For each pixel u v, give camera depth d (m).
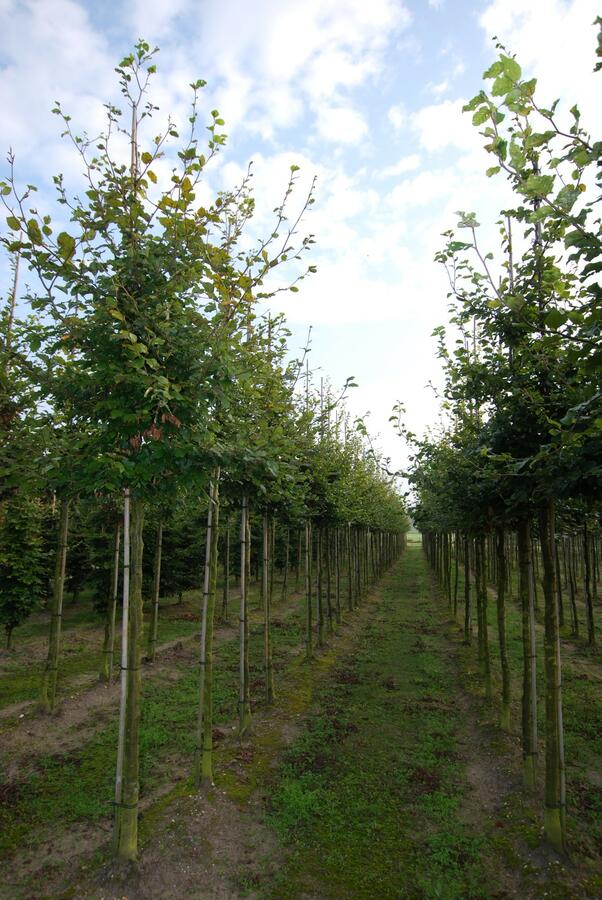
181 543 19.41
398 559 45.84
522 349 5.10
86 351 4.54
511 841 5.25
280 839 5.34
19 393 6.42
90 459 4.51
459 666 11.45
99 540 16.84
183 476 4.60
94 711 9.03
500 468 5.32
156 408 4.14
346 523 15.50
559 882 4.61
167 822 5.43
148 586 19.08
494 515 6.55
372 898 4.58
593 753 7.26
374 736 7.77
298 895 4.61
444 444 8.68
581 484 4.31
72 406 4.99
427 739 7.65
